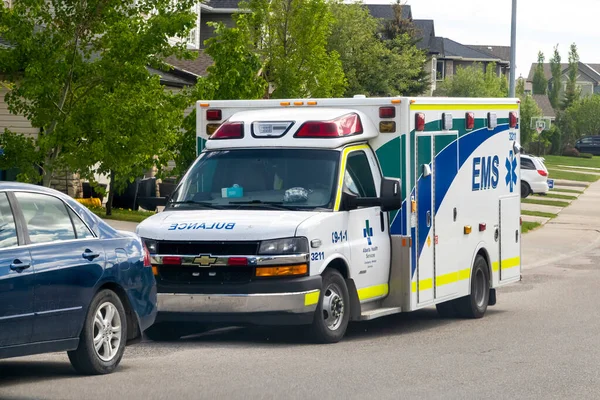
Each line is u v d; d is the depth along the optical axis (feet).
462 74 390.63
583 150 464.24
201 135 59.26
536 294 81.00
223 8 208.54
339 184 52.08
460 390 39.24
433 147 59.00
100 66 80.02
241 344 51.39
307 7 133.59
